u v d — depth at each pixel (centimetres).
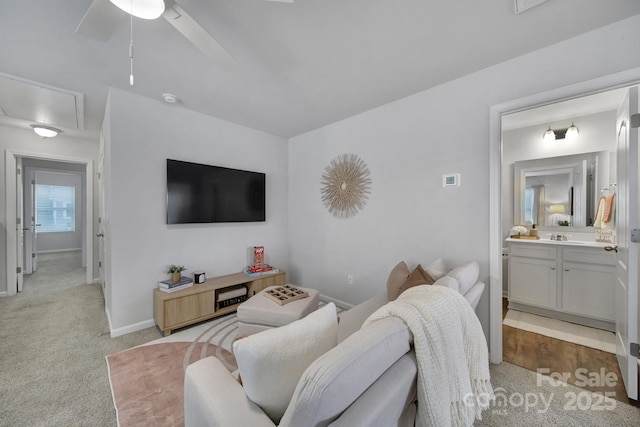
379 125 276
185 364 198
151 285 261
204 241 302
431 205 236
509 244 311
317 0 138
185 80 224
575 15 149
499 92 198
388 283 224
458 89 219
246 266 341
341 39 170
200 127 296
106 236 278
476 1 139
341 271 316
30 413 149
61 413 150
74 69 206
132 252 250
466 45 177
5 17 148
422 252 242
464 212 217
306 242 362
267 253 364
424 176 241
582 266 264
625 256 169
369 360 74
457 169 220
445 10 145
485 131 205
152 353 212
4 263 349
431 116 236
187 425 107
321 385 63
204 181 296
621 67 154
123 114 244
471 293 159
